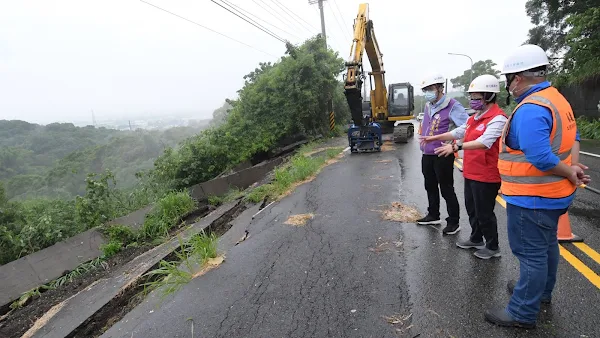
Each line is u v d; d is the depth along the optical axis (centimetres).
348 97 1198
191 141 1506
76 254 711
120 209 934
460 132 392
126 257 684
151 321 332
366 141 1265
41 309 509
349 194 711
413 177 816
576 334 257
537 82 246
